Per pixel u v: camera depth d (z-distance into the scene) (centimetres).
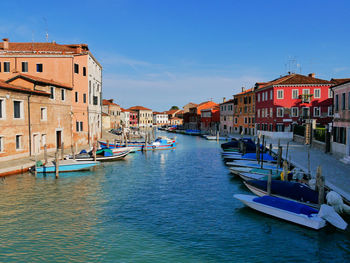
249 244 1020
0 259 899
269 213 1256
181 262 893
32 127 2523
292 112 4894
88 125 3647
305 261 914
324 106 4788
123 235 1080
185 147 4416
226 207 1403
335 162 2158
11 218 1243
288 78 5125
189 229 1141
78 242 1020
